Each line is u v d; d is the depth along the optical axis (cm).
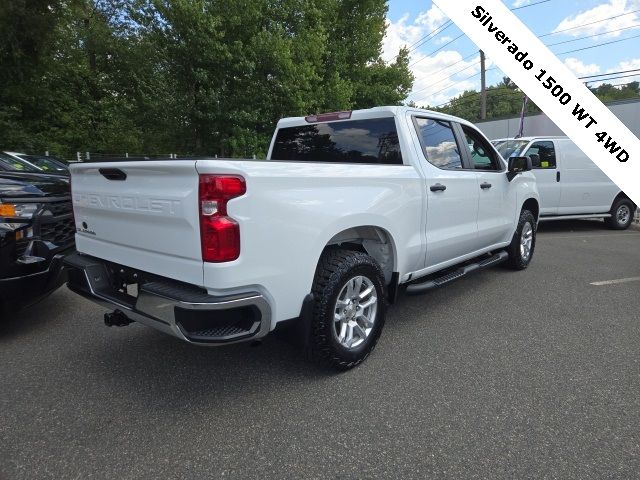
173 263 248
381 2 2470
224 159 234
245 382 301
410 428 250
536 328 397
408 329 394
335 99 2128
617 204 968
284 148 462
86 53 2508
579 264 640
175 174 238
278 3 2011
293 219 257
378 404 274
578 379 305
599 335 381
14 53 1847
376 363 328
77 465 219
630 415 263
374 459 225
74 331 386
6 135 1928
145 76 2230
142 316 255
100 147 2498
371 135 390
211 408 270
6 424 252
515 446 235
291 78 1895
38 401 276
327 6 2222
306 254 267
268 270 247
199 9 1803
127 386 295
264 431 247
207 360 332
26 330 388
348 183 299
